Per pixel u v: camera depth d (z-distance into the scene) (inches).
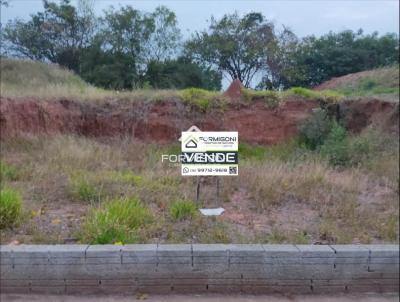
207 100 487.5
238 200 257.9
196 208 228.1
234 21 908.6
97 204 234.1
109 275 158.9
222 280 160.9
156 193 257.0
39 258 157.9
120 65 975.6
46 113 446.3
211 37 909.8
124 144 425.4
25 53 1150.3
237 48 885.2
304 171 311.3
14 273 157.9
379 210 252.7
